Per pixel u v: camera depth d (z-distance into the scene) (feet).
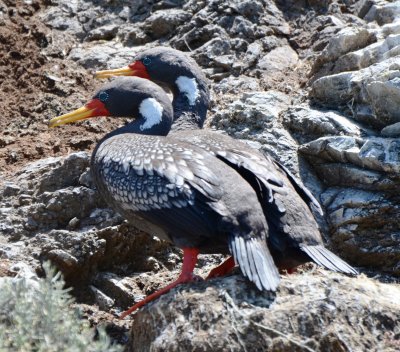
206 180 34.99
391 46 47.03
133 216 37.22
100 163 37.76
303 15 54.24
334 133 44.27
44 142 47.34
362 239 41.39
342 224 41.65
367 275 41.01
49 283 34.14
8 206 42.86
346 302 33.35
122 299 39.65
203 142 38.01
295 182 37.81
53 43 54.24
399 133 43.62
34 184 43.50
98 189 38.86
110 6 56.54
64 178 43.32
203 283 34.53
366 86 44.75
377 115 44.45
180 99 44.27
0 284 35.70
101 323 37.70
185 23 54.13
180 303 33.65
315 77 49.29
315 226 36.19
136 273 41.45
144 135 38.63
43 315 32.89
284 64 51.47
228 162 36.40
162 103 40.34
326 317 32.89
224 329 32.68
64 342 32.53
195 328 32.96
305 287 33.88
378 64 45.85
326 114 45.01
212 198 34.68
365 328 33.01
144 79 41.09
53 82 51.47
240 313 32.91
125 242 41.29
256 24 53.42
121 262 41.39
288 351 32.24
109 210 42.06
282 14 54.29
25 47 53.57
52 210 42.09
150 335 34.01
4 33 53.88
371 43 49.21
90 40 54.95
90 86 51.47
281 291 33.73
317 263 34.81
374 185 42.01
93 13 56.18
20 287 34.09
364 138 43.62
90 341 32.96
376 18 52.85
